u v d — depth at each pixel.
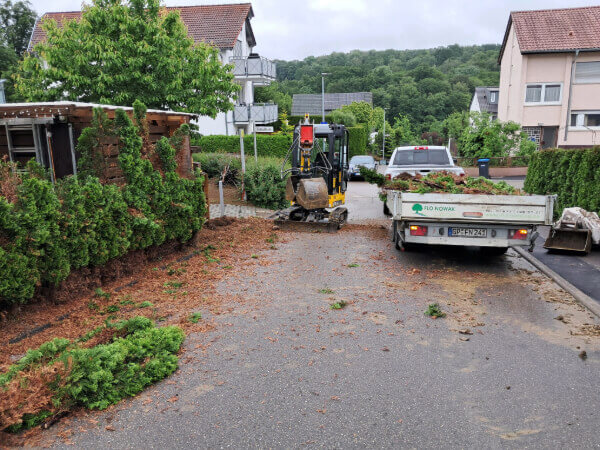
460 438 3.59
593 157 11.11
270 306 6.44
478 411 3.95
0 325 5.36
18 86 16.98
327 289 7.17
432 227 8.30
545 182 14.65
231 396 4.17
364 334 5.52
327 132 12.30
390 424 3.76
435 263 8.82
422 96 92.25
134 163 7.57
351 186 25.44
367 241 10.70
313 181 11.59
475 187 9.57
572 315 6.18
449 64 126.31
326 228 11.70
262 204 16.23
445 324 5.84
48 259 5.75
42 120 8.09
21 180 5.83
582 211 10.11
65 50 16.31
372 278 7.80
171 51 16.50
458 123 48.66
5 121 8.23
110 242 6.85
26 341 5.14
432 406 4.02
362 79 99.00
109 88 16.53
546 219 7.84
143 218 7.45
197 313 6.09
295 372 4.60
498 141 32.06
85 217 6.33
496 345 5.24
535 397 4.16
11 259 5.17
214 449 3.47
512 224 8.03
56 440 3.57
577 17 33.41
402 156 13.80
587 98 32.22
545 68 32.19
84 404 4.01
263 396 4.17
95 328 5.50
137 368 4.39
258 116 30.42
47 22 16.67
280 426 3.73
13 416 3.58
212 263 8.62
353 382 4.41
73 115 7.77
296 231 11.80
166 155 8.52
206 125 31.77
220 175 19.44
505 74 35.72
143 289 7.06
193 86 17.28
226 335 5.47
